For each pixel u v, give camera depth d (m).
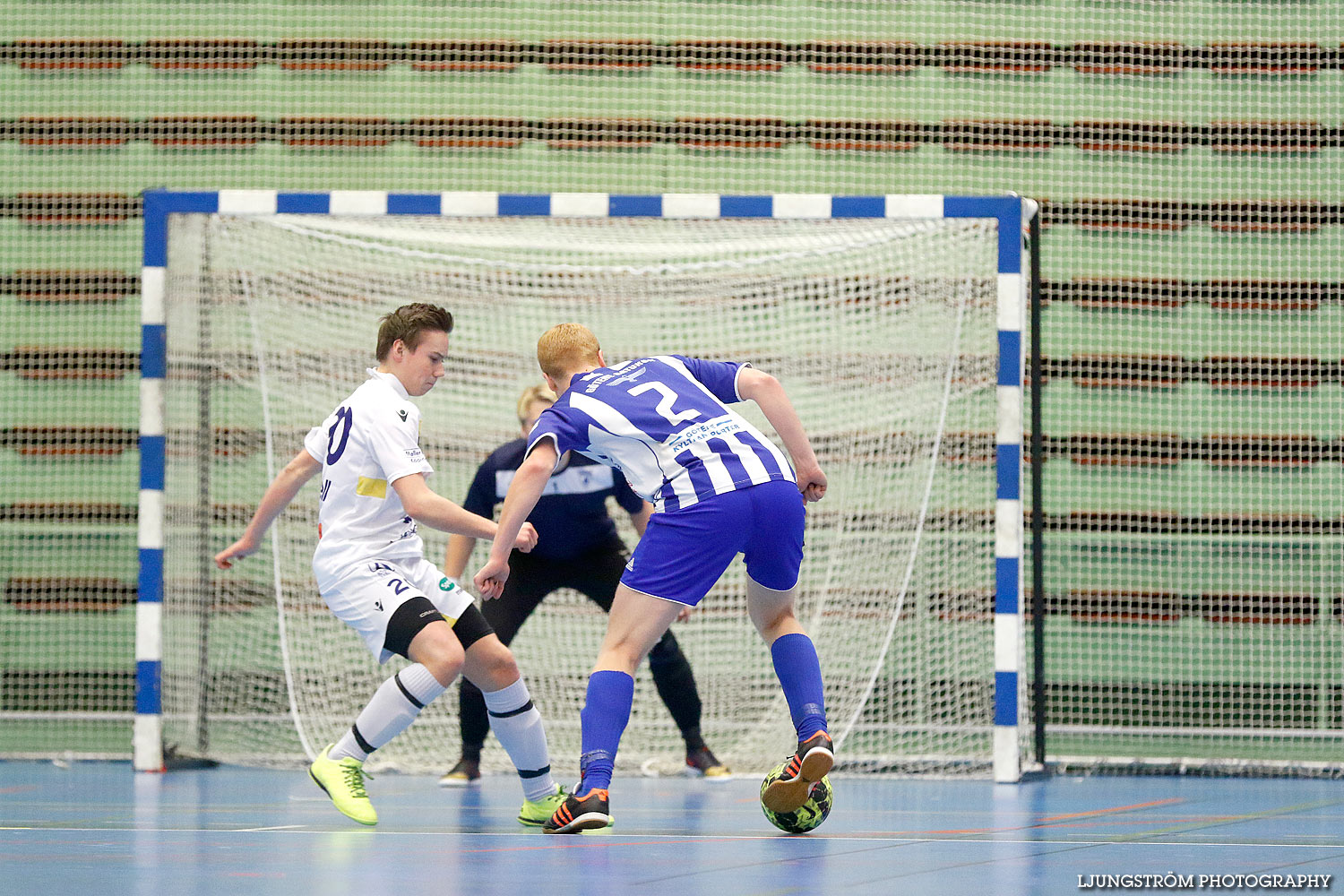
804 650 11.74
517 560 17.22
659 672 17.97
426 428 22.36
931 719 19.36
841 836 11.59
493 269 22.19
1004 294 18.16
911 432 19.94
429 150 25.23
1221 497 23.77
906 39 24.97
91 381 24.72
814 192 25.02
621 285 21.92
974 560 19.42
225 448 20.89
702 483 11.38
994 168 24.64
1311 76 24.22
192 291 19.47
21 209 25.05
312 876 8.98
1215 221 24.27
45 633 24.09
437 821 12.98
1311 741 21.80
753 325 21.39
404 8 25.28
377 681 21.16
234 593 20.77
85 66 25.25
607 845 10.88
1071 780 18.39
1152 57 24.56
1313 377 23.81
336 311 21.52
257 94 25.25
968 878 8.93
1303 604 23.31
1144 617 23.48
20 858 9.89
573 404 11.85
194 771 18.77
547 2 25.30
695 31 25.23
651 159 25.20
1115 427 24.05
